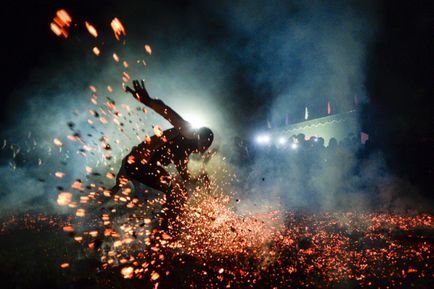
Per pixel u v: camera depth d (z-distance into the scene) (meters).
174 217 4.25
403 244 5.07
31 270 3.67
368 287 3.54
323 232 5.90
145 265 3.61
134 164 4.27
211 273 3.66
